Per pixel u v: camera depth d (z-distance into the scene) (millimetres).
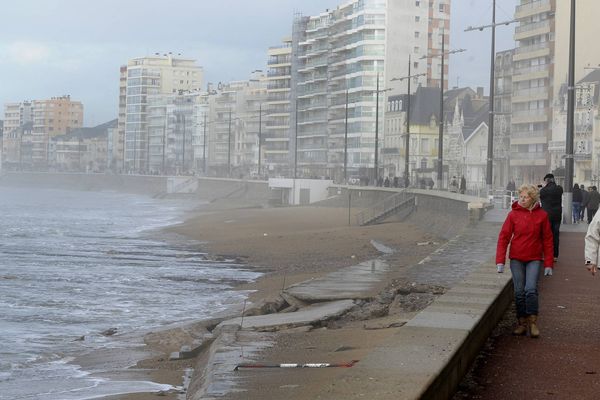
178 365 19812
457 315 12906
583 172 121500
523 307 13969
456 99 173500
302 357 15711
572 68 46281
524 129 142750
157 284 41969
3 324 29078
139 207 160125
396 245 60281
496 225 46688
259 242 68812
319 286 28703
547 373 11172
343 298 25562
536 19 142000
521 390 10258
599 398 9883
